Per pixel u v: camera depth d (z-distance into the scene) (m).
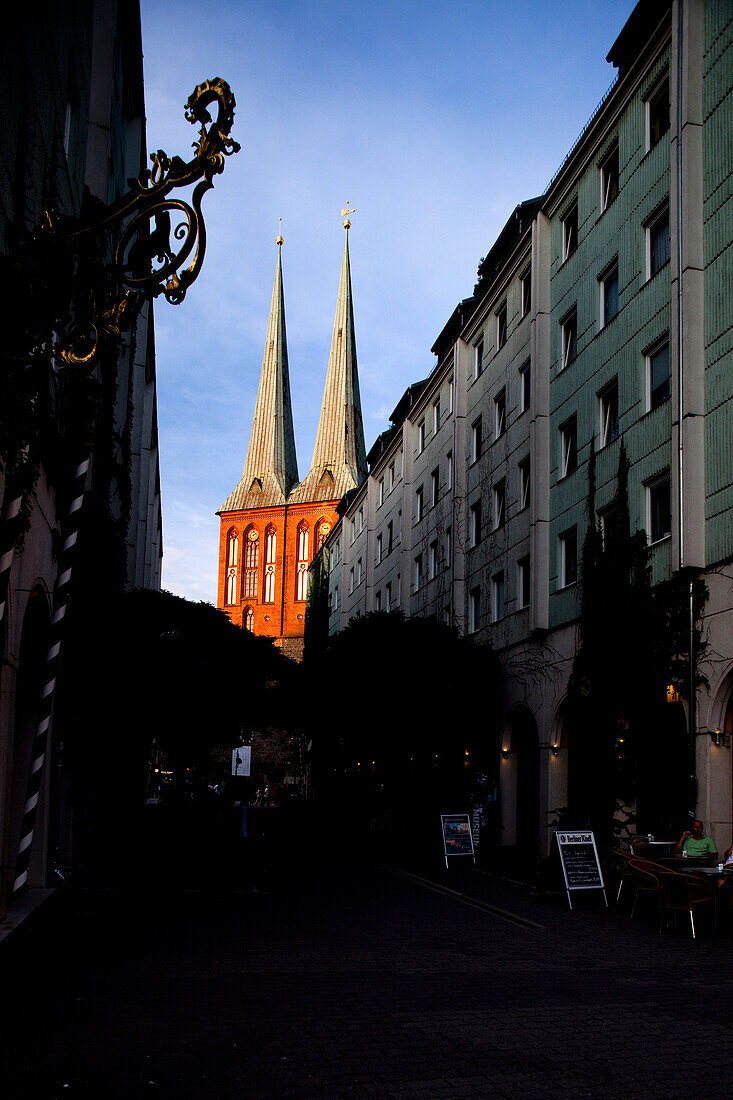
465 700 28.06
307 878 20.36
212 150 7.84
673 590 18.33
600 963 10.59
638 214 21.39
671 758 18.55
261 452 103.38
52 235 7.76
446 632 29.27
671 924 13.83
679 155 18.92
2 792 11.59
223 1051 6.62
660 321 20.11
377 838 32.09
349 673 28.50
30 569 12.67
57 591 13.68
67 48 14.17
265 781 73.88
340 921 13.71
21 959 9.87
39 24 11.49
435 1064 6.46
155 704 28.17
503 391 30.77
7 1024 7.20
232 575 100.25
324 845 30.72
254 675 30.11
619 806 19.48
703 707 17.19
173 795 33.34
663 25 20.41
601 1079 6.23
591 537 22.31
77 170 16.44
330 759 32.69
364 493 54.53
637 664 19.33
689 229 18.59
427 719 27.53
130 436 27.75
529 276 28.92
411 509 42.53
